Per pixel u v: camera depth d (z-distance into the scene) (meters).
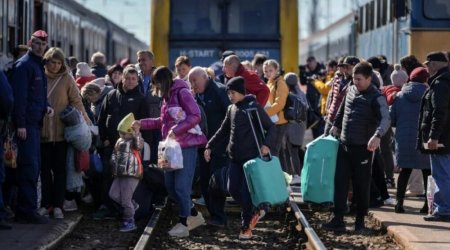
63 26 24.03
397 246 11.31
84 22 28.50
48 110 12.29
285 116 15.29
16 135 11.81
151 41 21.86
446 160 12.59
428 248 10.35
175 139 11.69
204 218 13.78
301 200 14.98
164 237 12.08
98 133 13.38
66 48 24.72
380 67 17.02
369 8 26.20
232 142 11.70
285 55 21.77
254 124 11.64
